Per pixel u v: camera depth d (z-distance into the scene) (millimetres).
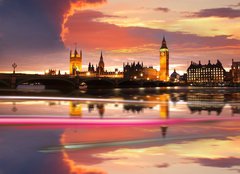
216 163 14461
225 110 47344
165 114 39469
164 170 13430
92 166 13906
